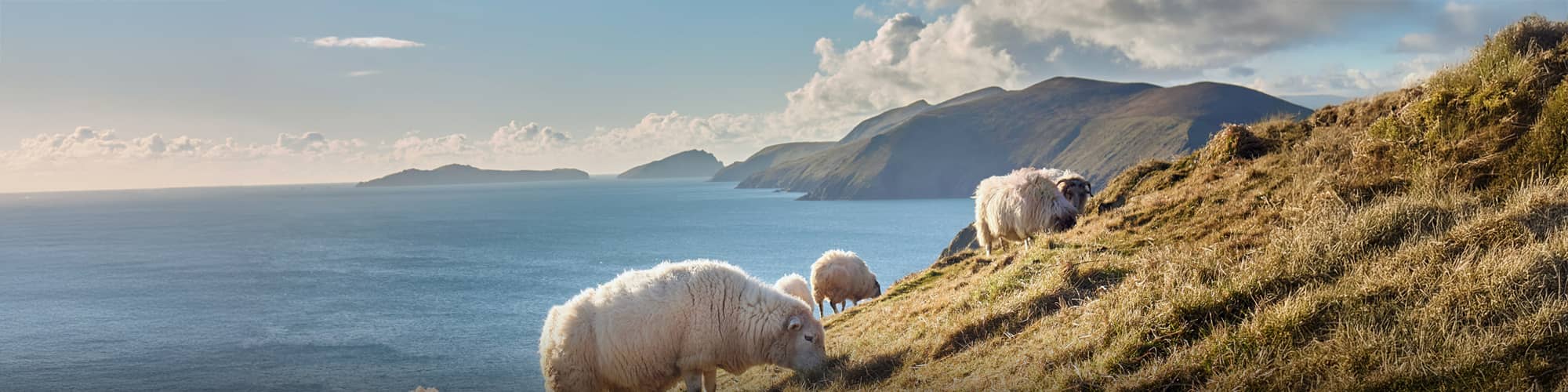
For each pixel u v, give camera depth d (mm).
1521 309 5715
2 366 74438
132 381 66812
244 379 65250
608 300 9117
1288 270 7461
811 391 9000
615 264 154750
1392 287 6559
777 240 197625
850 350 10641
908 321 11523
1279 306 6668
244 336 87562
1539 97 9992
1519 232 6918
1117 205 17766
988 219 16141
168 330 93250
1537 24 11859
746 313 9133
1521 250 6418
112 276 153375
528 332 84875
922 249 166750
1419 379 5273
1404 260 7031
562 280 132625
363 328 90312
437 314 100000
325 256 187750
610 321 8922
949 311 10711
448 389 57375
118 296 125688
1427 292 6305
